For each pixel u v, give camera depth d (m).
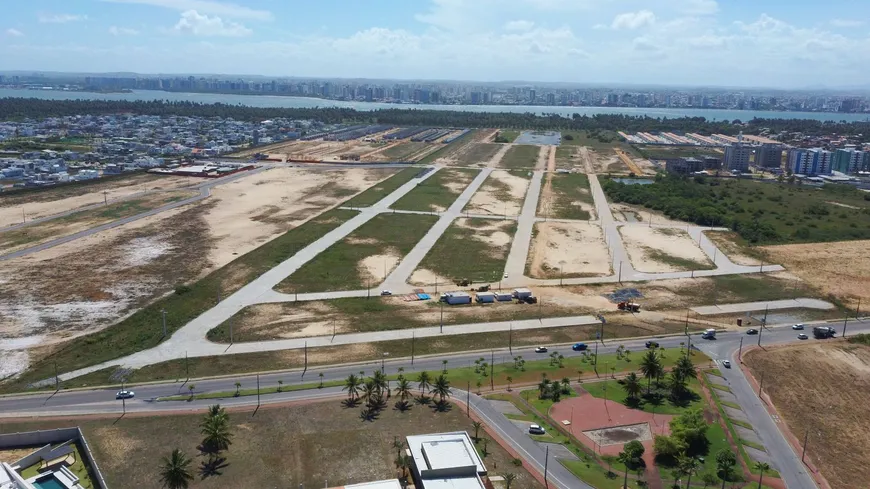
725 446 113.50
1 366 140.50
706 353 154.88
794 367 148.00
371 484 95.50
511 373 140.62
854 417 126.94
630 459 106.56
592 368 144.00
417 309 179.38
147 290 187.88
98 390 129.75
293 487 99.31
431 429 116.56
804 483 104.56
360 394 129.12
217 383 133.38
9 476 93.50
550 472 104.62
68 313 170.38
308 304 180.50
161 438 112.00
